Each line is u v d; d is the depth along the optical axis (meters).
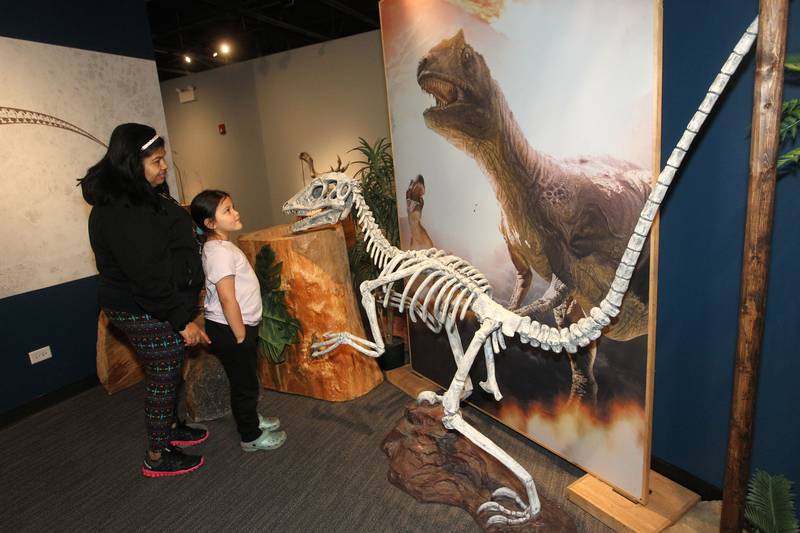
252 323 2.45
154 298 2.06
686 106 1.85
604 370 2.03
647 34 1.59
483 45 2.17
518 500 2.02
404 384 3.27
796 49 1.52
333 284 3.10
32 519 2.28
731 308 1.87
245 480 2.45
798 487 1.80
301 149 6.43
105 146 3.81
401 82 2.70
